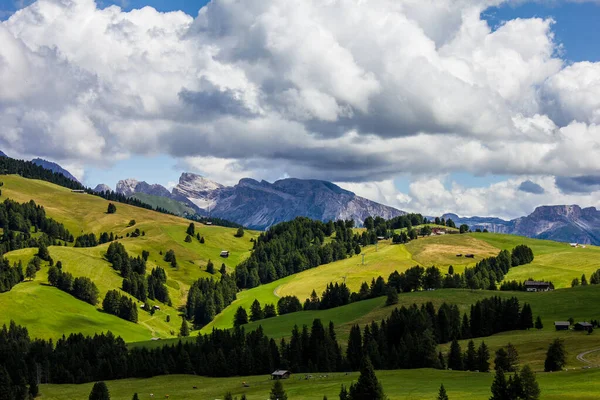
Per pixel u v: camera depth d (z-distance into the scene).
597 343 169.25
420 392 131.50
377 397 123.19
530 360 161.75
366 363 125.69
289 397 141.88
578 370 136.75
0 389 173.50
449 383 143.38
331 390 148.00
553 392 114.56
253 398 146.75
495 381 112.94
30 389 180.00
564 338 182.25
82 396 176.00
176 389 177.00
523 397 109.44
